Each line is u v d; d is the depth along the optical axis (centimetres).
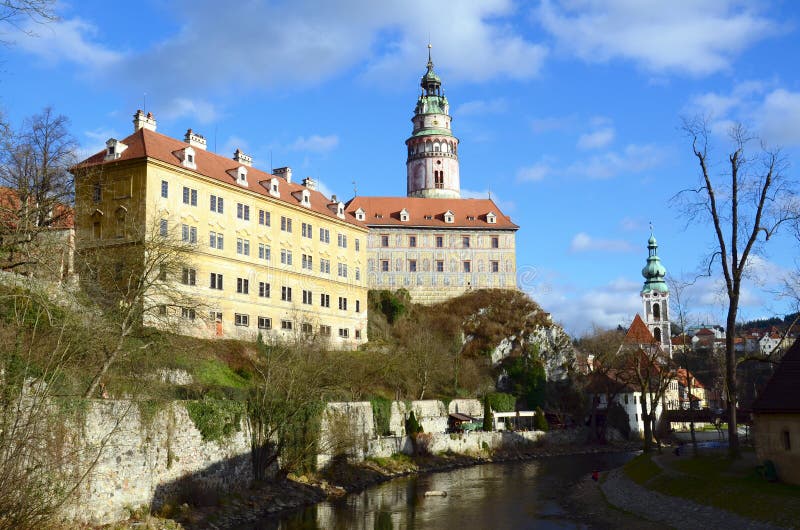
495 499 6094
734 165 5025
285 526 4897
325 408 6800
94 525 3931
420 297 13388
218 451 5266
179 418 4859
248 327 8712
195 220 8150
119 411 4244
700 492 4812
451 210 13912
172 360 5162
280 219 9450
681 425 12506
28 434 3484
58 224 5991
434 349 11006
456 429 9750
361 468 7238
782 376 4612
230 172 8919
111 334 4575
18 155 5025
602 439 11375
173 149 8256
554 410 12475
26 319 4122
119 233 7581
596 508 5541
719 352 11775
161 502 4578
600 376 12062
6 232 4747
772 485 4434
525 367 12631
